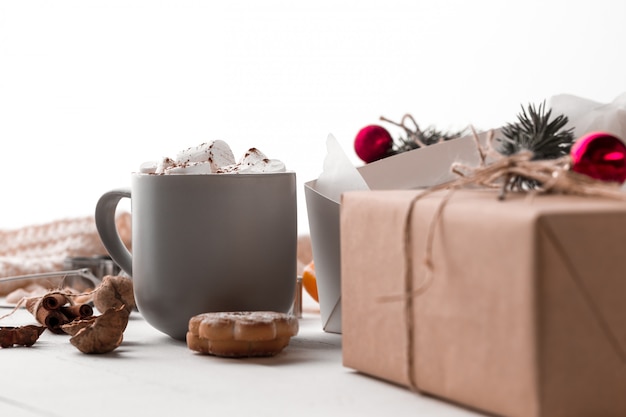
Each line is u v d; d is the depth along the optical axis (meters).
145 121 1.81
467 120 1.39
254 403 0.56
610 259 0.51
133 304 0.79
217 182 0.70
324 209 0.71
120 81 1.83
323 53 1.60
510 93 1.33
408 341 0.57
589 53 1.22
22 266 0.99
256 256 0.71
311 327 0.79
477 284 0.53
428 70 1.45
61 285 0.88
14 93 1.92
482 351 0.53
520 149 0.64
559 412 0.51
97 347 0.68
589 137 0.57
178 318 0.71
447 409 0.55
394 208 0.58
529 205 0.53
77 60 1.87
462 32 1.40
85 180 1.87
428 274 0.56
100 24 1.84
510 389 0.52
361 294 0.61
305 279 0.84
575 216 0.51
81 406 0.56
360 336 0.61
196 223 0.70
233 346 0.66
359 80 1.56
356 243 0.61
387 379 0.59
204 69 1.74
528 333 0.51
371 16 1.53
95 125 1.86
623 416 0.52
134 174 0.73
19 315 0.85
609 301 0.51
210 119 1.74
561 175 0.55
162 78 1.79
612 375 0.51
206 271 0.70
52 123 1.90
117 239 0.79
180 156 0.75
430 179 0.73
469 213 0.54
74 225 1.12
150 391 0.59
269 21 1.66
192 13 1.75
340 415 0.54
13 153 1.92
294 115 1.64
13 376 0.62
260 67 1.68
